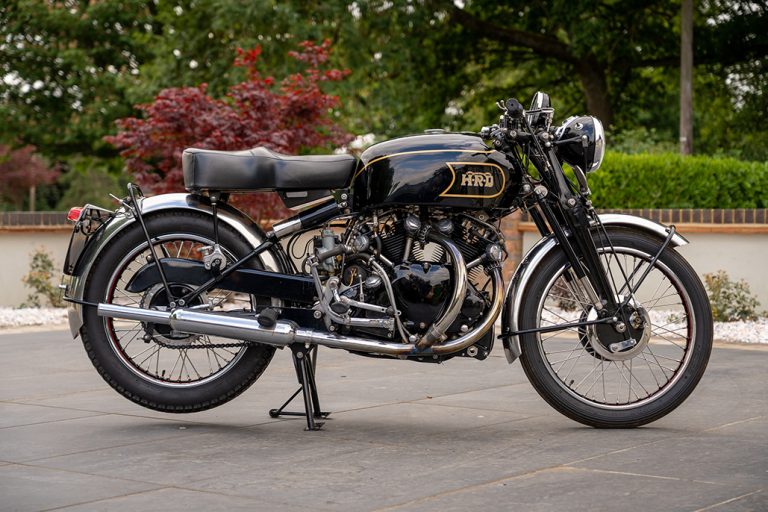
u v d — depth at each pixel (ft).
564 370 22.15
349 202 15.69
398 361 24.12
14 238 42.16
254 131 40.88
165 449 14.39
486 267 15.31
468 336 15.07
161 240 15.98
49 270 41.86
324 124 43.09
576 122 15.80
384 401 18.61
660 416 15.66
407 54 77.15
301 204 15.75
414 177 14.90
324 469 13.10
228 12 68.13
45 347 27.58
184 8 79.05
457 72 89.40
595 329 15.71
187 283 15.80
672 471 12.80
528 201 16.03
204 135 40.91
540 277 15.78
